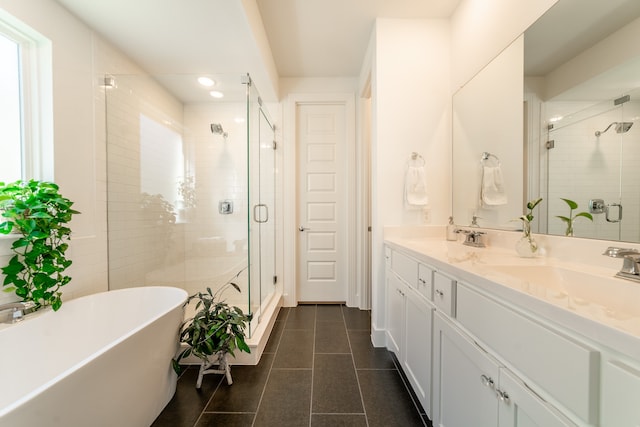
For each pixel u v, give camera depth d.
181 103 2.50
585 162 0.99
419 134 1.99
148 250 2.28
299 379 1.59
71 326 1.44
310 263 2.99
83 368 0.88
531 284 0.70
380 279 2.01
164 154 2.39
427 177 2.00
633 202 0.84
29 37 1.41
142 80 2.14
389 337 1.87
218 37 1.83
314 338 2.14
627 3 0.86
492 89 1.54
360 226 2.80
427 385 1.18
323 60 2.54
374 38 2.03
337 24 2.05
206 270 2.57
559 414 0.53
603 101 0.93
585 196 0.99
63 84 1.53
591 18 0.98
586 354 0.47
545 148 1.18
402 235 1.97
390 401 1.40
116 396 1.03
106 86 1.86
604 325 0.44
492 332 0.75
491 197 1.56
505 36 1.44
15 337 1.19
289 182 2.89
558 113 1.12
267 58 2.23
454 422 0.96
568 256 1.06
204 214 2.56
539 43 1.22
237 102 2.45
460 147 1.87
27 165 1.44
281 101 2.87
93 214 1.75
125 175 2.03
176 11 1.57
